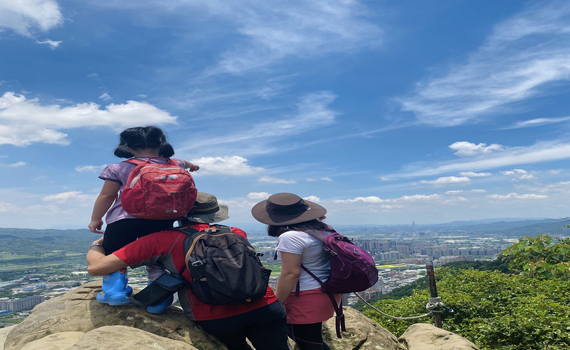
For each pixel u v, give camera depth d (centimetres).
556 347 576
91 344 235
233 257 283
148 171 297
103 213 321
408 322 822
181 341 296
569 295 768
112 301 308
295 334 344
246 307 297
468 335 695
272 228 355
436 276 1071
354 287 321
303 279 333
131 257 293
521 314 665
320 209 358
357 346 448
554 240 941
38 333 293
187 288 309
